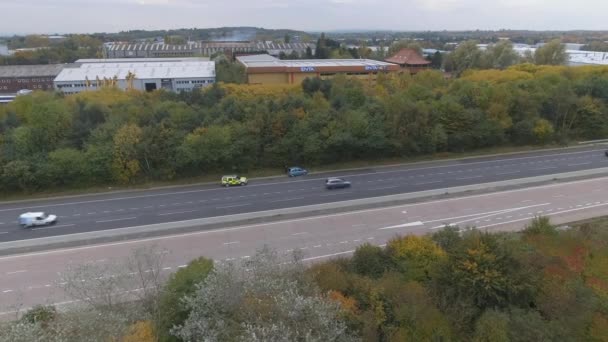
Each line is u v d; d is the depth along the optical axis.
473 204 49.56
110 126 60.44
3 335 20.59
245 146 61.75
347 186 55.75
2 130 62.25
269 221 45.47
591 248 36.25
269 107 69.06
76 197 54.19
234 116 67.25
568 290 28.67
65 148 57.66
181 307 26.28
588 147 75.50
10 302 31.81
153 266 35.72
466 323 27.16
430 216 46.44
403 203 49.94
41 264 37.16
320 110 67.75
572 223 44.19
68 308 26.20
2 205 51.81
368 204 49.34
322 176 61.00
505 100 75.00
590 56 169.75
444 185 55.94
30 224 44.94
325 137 63.84
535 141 75.31
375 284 29.56
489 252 29.69
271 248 39.56
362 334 25.39
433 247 34.59
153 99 80.94
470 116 70.44
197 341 22.11
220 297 23.89
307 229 43.59
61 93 89.94
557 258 32.97
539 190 53.78
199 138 58.88
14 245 40.31
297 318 22.12
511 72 103.12
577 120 79.69
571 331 26.27
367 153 66.44
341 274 30.58
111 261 37.22
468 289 28.27
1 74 125.25
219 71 118.38
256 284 25.20
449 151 71.12
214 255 38.59
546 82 87.62
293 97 74.25
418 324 26.44
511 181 56.38
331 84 89.31
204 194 54.44
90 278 27.77
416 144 67.12
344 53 161.00
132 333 23.28
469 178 58.66
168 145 59.72
